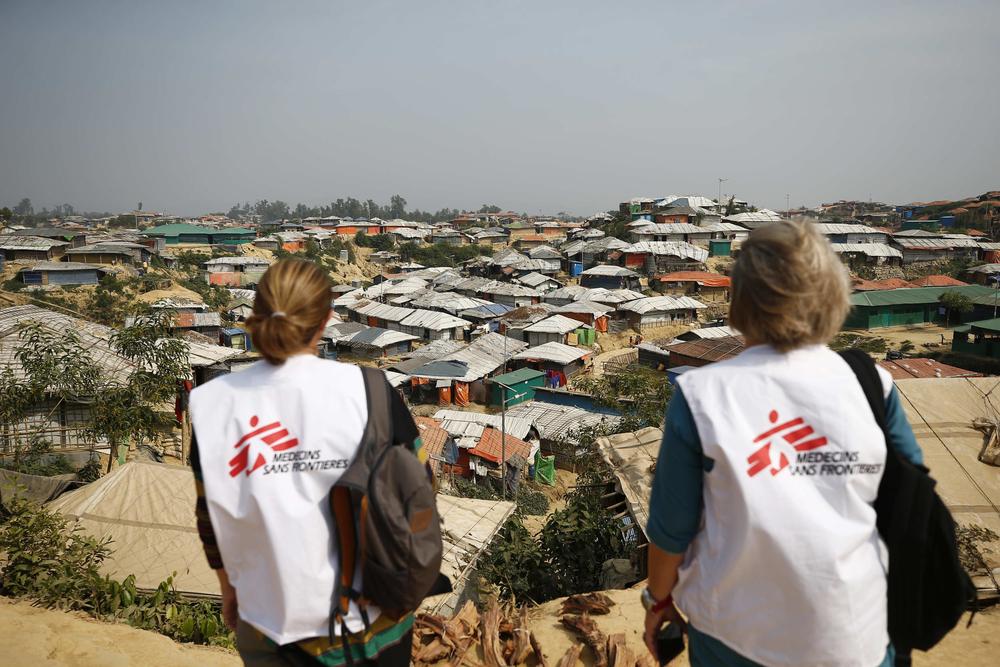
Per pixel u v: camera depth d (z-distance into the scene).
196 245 76.69
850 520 1.39
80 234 60.12
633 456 9.10
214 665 4.60
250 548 1.64
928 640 1.55
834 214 132.88
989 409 6.59
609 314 51.88
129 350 16.95
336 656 1.66
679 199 92.81
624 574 7.26
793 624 1.38
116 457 16.41
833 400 1.42
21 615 4.80
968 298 48.78
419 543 1.63
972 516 5.53
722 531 1.45
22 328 16.16
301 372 1.71
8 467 15.34
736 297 1.56
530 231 113.69
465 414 26.88
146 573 8.70
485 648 3.81
